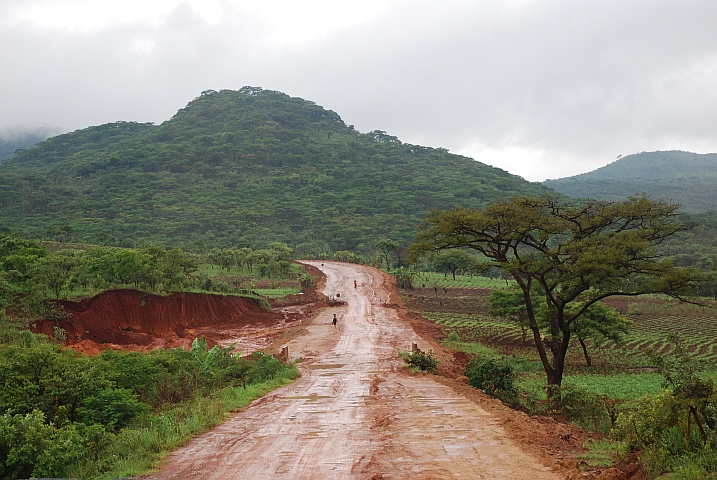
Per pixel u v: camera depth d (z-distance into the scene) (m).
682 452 8.78
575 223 24.58
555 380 24.25
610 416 16.41
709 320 59.62
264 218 154.12
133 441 11.03
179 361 21.06
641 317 62.34
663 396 9.80
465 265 92.69
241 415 14.80
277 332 45.16
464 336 45.41
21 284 33.16
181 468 9.55
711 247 104.50
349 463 9.48
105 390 13.94
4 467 9.33
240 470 9.29
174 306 42.78
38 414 10.09
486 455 9.79
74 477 9.23
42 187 159.88
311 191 189.25
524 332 43.66
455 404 15.77
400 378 22.97
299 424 13.27
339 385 21.09
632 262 22.61
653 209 22.92
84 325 32.72
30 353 13.84
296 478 8.70
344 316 53.59
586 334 36.53
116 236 124.50
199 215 148.50
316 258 114.44
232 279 74.88
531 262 24.55
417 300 68.56
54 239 97.06
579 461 9.57
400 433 11.80
